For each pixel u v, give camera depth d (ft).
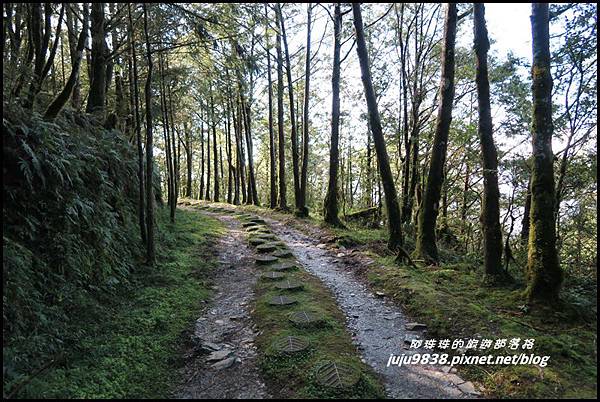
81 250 16.67
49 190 15.67
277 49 52.21
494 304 17.56
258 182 115.85
